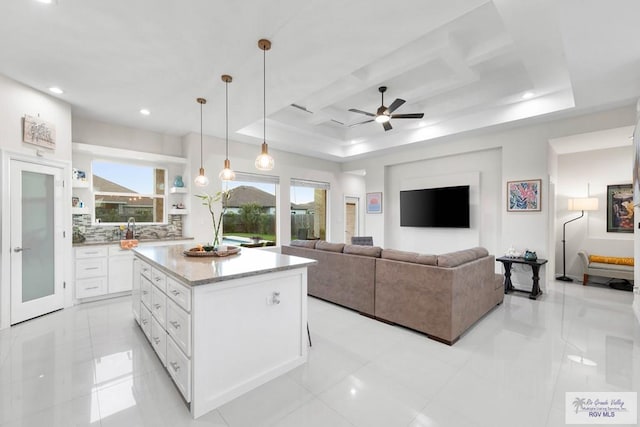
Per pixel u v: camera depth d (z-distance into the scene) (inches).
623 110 147.6
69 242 147.5
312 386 80.7
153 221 199.0
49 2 77.1
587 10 77.4
